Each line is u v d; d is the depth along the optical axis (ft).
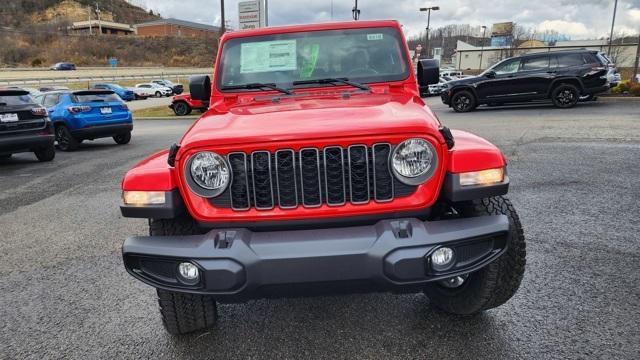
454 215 8.99
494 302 9.16
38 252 14.97
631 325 9.20
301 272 7.30
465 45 268.62
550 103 55.72
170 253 7.50
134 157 33.42
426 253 7.29
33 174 28.55
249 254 7.32
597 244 13.26
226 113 9.91
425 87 12.89
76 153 37.09
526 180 20.62
